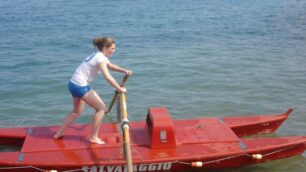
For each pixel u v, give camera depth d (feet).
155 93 36.91
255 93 36.96
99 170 22.25
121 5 98.89
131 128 25.96
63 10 91.71
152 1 105.50
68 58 50.03
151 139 23.35
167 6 96.63
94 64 22.53
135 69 44.34
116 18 79.87
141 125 26.55
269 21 75.61
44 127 26.61
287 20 76.43
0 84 39.60
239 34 64.23
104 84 38.75
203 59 48.57
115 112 32.60
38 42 59.47
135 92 37.11
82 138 24.62
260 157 23.29
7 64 47.19
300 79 40.83
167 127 23.25
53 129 26.18
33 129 26.27
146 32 66.08
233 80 40.55
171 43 57.98
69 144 23.90
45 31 67.97
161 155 22.72
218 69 44.34
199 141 24.18
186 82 39.93
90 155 22.68
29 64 47.26
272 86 38.78
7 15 85.05
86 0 109.81
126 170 22.39
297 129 29.68
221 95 36.50
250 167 24.25
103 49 22.89
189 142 24.04
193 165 22.58
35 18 80.94
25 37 63.10
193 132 25.43
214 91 37.55
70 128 26.08
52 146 23.67
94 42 22.95
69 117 24.40
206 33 65.10
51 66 46.29
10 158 22.45
